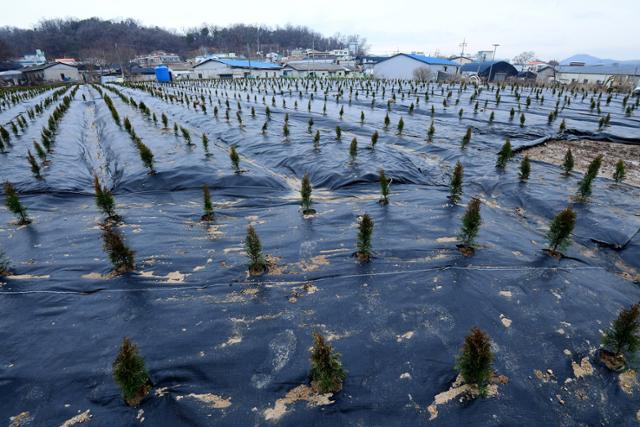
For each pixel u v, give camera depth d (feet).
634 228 28.32
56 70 313.32
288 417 13.58
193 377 15.30
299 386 14.83
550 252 24.89
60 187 38.73
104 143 62.64
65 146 58.23
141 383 13.82
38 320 18.78
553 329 17.81
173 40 568.41
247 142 58.65
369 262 23.80
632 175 42.83
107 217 31.32
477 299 19.77
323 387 14.25
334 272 22.77
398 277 21.95
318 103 119.55
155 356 16.39
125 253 22.50
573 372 15.46
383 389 14.66
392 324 18.21
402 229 28.68
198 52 543.80
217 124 75.15
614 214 30.89
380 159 47.03
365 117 85.25
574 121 77.30
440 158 51.96
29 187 38.01
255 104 117.08
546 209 33.47
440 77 257.96
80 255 24.99
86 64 371.76
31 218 31.55
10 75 297.33
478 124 73.97
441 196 35.91
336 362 14.07
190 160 46.91
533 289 20.80
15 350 16.90
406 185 40.40
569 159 40.57
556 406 13.97
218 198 37.11
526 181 39.09
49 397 14.56
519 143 57.26
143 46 529.04
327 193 38.99
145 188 39.29
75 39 490.49
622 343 15.29
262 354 16.47
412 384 14.88
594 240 27.71
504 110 95.25
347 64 424.87
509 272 22.41
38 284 21.58
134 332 17.88
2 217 31.48
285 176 44.88
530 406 13.92
